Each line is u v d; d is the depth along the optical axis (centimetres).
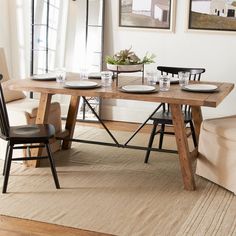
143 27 525
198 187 354
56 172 364
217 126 351
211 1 496
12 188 344
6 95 421
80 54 543
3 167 387
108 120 555
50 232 281
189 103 321
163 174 380
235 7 491
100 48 537
